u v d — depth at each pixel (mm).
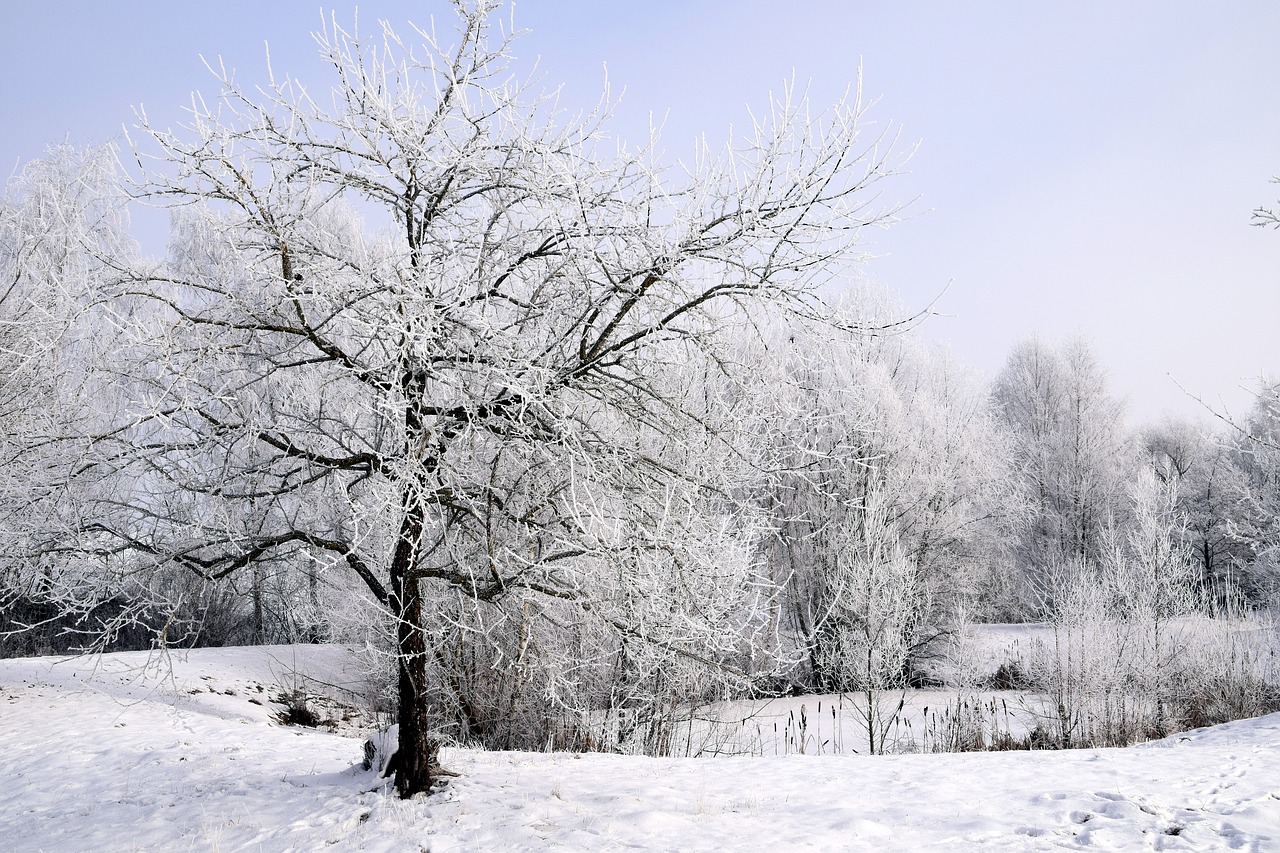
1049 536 32781
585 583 7184
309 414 7562
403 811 6781
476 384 6641
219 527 6906
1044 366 37438
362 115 6496
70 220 8953
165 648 6738
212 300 7203
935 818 6629
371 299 6121
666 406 6871
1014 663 21078
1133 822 6324
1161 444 47000
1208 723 15523
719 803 7164
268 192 6660
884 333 6414
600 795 7340
